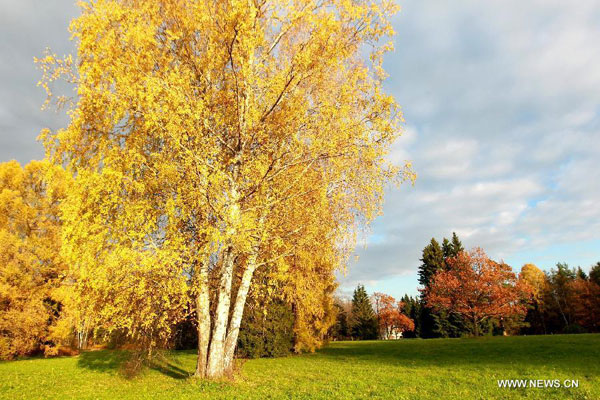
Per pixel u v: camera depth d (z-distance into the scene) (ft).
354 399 32.27
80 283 33.63
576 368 45.73
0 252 85.92
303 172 40.24
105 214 33.40
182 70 36.70
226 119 39.50
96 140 36.06
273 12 36.96
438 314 184.55
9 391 39.91
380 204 40.09
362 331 234.17
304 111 38.63
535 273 200.64
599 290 167.02
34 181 102.01
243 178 37.91
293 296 62.54
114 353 86.07
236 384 37.58
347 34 38.78
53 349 90.07
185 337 96.37
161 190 35.65
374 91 37.91
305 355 84.17
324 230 42.27
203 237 33.88
